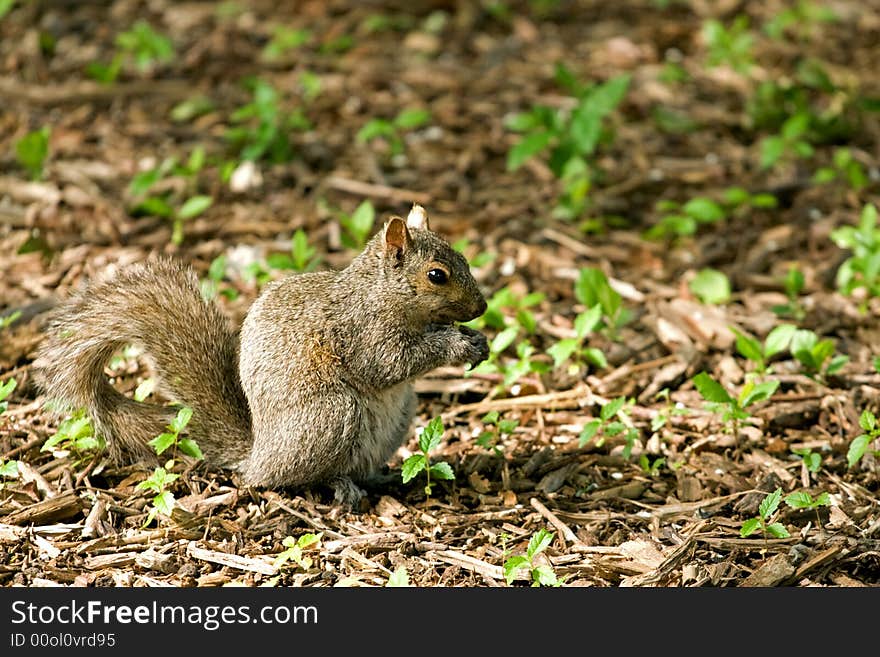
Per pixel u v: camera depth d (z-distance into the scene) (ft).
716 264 50.80
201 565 32.07
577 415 40.01
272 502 34.32
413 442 38.42
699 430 39.01
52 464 35.65
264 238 51.37
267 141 56.24
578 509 35.06
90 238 50.34
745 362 43.04
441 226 52.85
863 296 47.37
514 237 52.21
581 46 71.97
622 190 56.39
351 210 54.08
